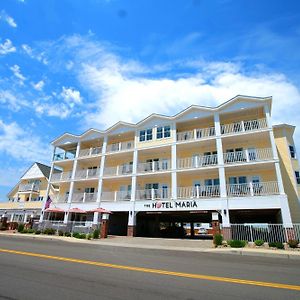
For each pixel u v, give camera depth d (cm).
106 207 2634
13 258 975
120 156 2983
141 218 2973
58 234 2439
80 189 3219
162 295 538
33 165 4347
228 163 2209
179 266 896
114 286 599
